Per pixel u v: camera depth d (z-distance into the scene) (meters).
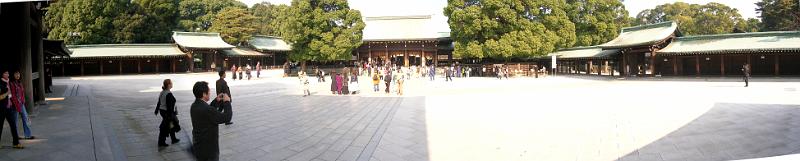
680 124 12.81
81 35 57.81
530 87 30.42
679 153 9.23
